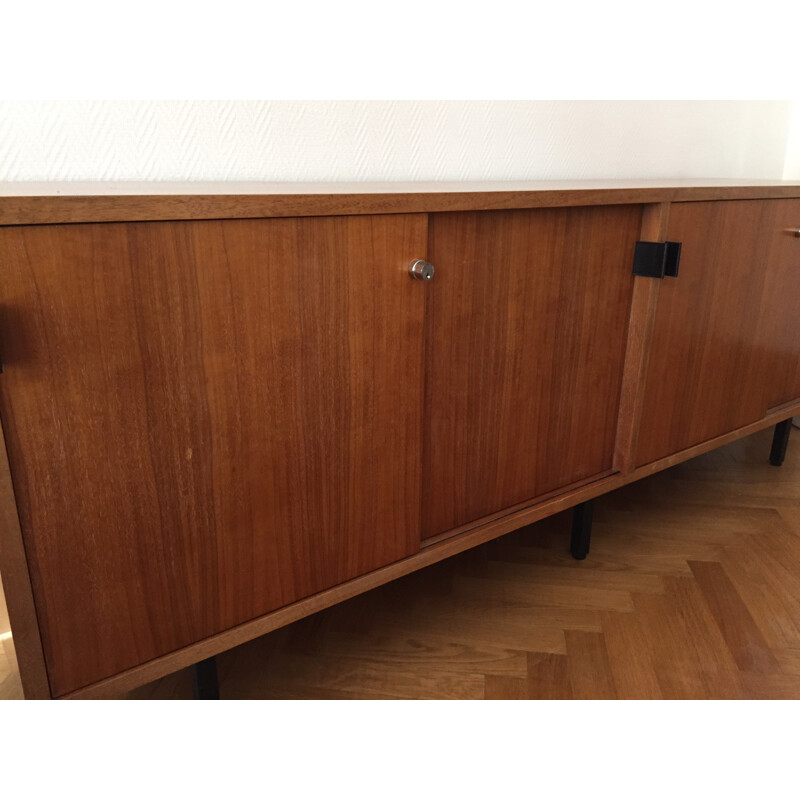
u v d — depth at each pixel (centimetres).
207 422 80
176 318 75
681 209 120
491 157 140
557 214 107
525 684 108
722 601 129
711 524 157
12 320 66
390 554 102
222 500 84
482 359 105
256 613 90
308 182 117
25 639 73
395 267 90
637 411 127
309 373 86
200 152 106
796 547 148
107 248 69
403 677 109
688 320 130
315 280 84
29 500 70
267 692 105
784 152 201
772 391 157
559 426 120
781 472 182
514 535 151
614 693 106
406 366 95
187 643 85
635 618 124
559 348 115
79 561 75
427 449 103
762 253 140
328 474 92
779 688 108
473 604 128
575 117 150
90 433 72
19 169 93
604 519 158
